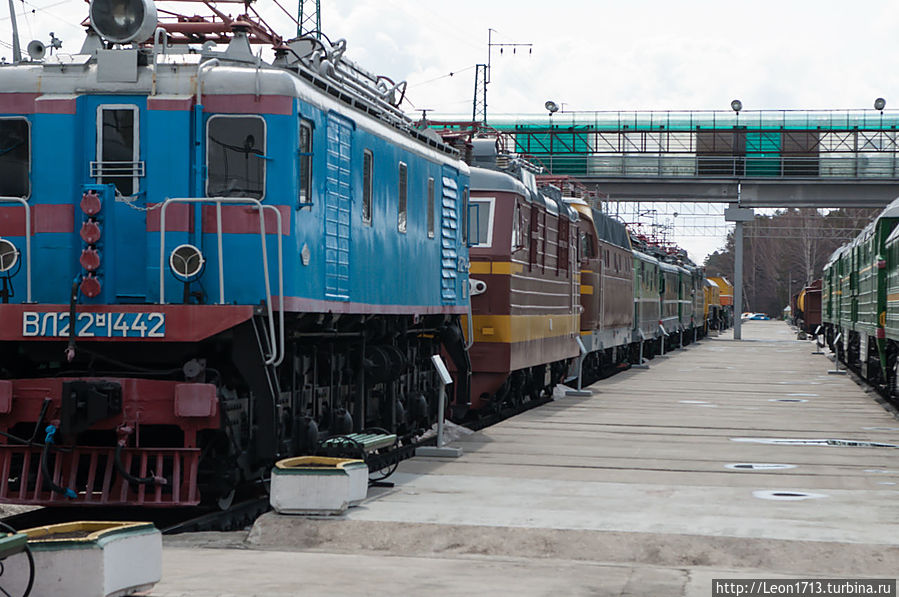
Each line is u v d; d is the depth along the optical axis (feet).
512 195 67.46
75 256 37.63
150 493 36.24
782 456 53.47
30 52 38.70
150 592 25.67
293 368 40.91
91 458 35.83
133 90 37.73
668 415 74.18
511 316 67.26
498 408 72.33
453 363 64.69
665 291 178.19
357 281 45.34
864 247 108.37
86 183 37.76
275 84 37.81
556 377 89.10
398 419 54.49
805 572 30.73
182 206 37.27
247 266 37.58
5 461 35.76
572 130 197.36
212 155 37.70
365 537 33.63
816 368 136.56
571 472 47.42
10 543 21.88
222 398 36.14
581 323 103.19
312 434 40.93
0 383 35.65
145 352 37.17
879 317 89.81
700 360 157.17
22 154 38.09
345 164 43.60
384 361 50.19
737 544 32.65
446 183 59.11
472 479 44.98
